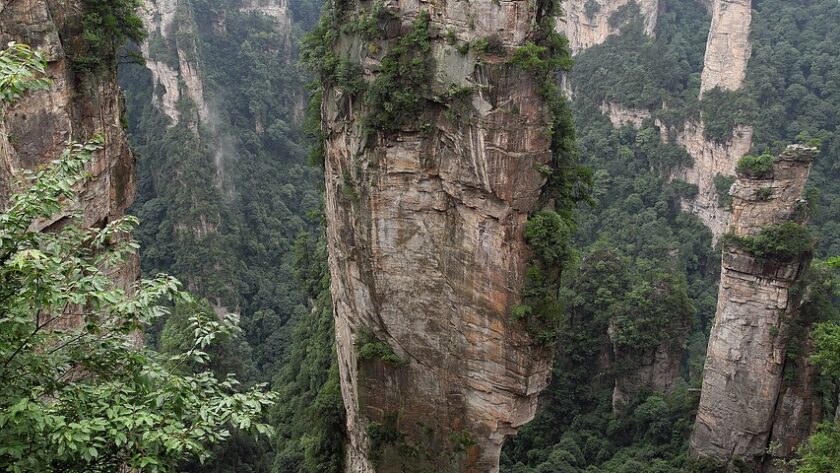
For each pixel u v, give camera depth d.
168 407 13.29
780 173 35.72
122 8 25.30
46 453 11.87
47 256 13.18
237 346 63.56
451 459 28.30
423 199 26.61
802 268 35.69
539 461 44.75
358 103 27.33
